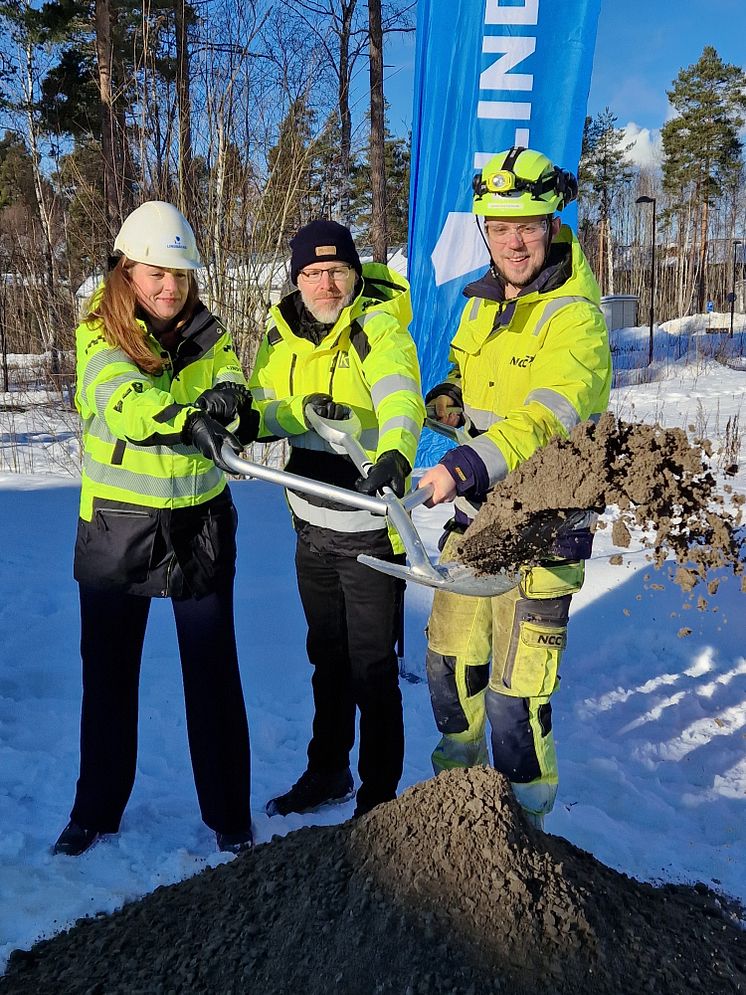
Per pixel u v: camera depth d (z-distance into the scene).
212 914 2.09
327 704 2.90
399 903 1.80
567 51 6.72
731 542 1.82
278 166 8.57
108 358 2.34
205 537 2.51
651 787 3.17
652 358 24.91
